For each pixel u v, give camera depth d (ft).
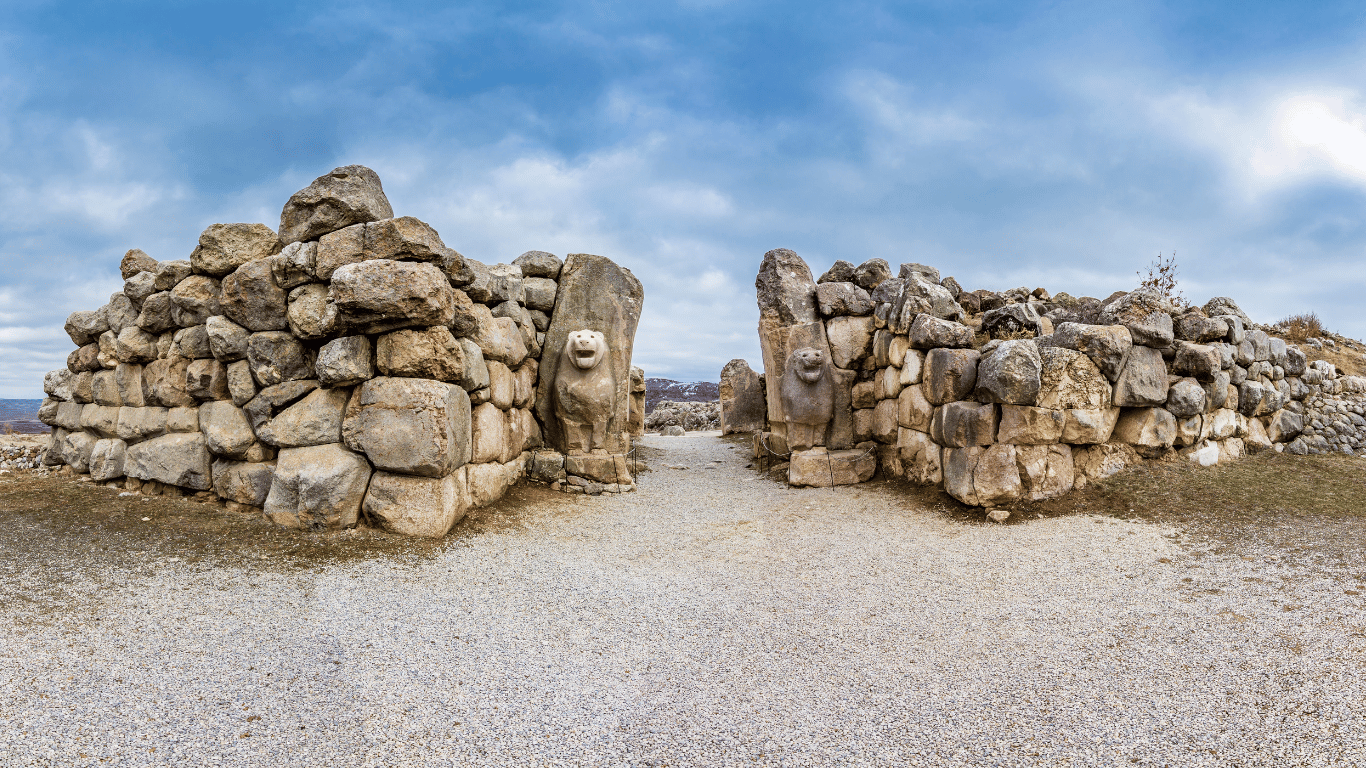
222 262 21.62
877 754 10.13
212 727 10.48
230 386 21.24
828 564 18.72
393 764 9.79
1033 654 12.95
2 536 18.06
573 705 11.54
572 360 27.71
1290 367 29.91
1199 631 13.24
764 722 11.06
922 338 24.36
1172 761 9.61
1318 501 20.80
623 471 28.22
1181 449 23.95
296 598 15.40
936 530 20.79
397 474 19.63
